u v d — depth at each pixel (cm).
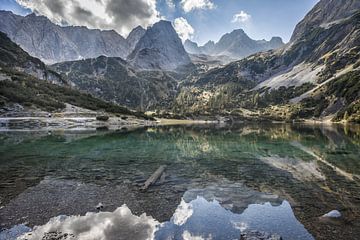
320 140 4781
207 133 6675
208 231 1095
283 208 1357
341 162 2633
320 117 16100
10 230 1090
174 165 2461
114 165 2423
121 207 1373
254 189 1711
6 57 15438
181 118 17100
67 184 1784
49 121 7169
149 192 1633
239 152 3300
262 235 1046
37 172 2108
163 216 1261
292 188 1723
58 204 1403
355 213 1266
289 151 3384
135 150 3384
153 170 2228
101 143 4019
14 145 3612
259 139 5006
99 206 1366
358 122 11631
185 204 1428
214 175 2081
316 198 1509
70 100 10506
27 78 11231
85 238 1027
